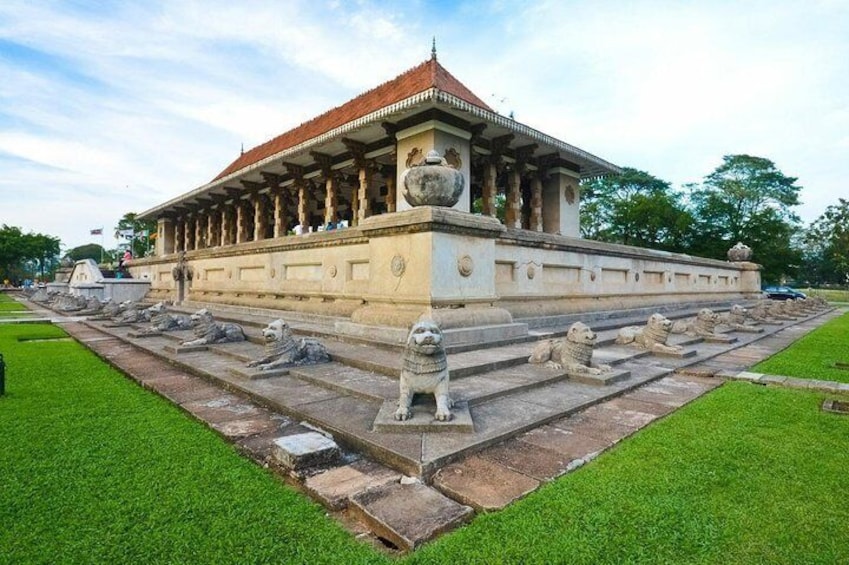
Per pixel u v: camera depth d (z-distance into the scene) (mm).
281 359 6922
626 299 15453
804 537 2766
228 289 16219
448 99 14367
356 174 24109
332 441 3955
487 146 20016
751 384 6711
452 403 4734
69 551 2621
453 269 8125
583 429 4629
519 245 11148
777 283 48781
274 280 13711
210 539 2740
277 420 4949
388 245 8547
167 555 2592
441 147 16844
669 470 3650
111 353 9383
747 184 42875
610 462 3803
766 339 12242
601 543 2678
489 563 2500
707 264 22297
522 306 11156
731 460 3854
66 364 8383
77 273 35594
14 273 75875
